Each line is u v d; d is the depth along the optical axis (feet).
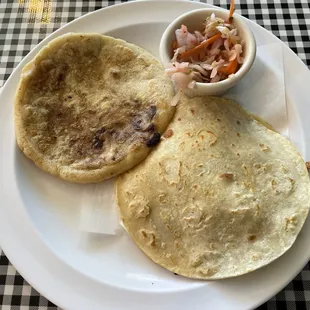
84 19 0.87
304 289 0.69
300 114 0.78
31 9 0.98
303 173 0.71
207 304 0.62
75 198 0.74
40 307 0.69
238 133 0.75
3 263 0.72
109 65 0.82
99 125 0.77
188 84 0.76
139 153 0.74
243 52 0.78
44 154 0.75
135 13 0.88
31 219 0.70
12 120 0.78
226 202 0.68
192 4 0.87
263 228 0.67
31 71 0.78
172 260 0.67
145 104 0.78
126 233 0.71
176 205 0.69
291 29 0.94
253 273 0.64
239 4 0.97
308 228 0.67
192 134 0.74
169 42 0.80
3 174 0.74
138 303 0.63
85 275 0.65
